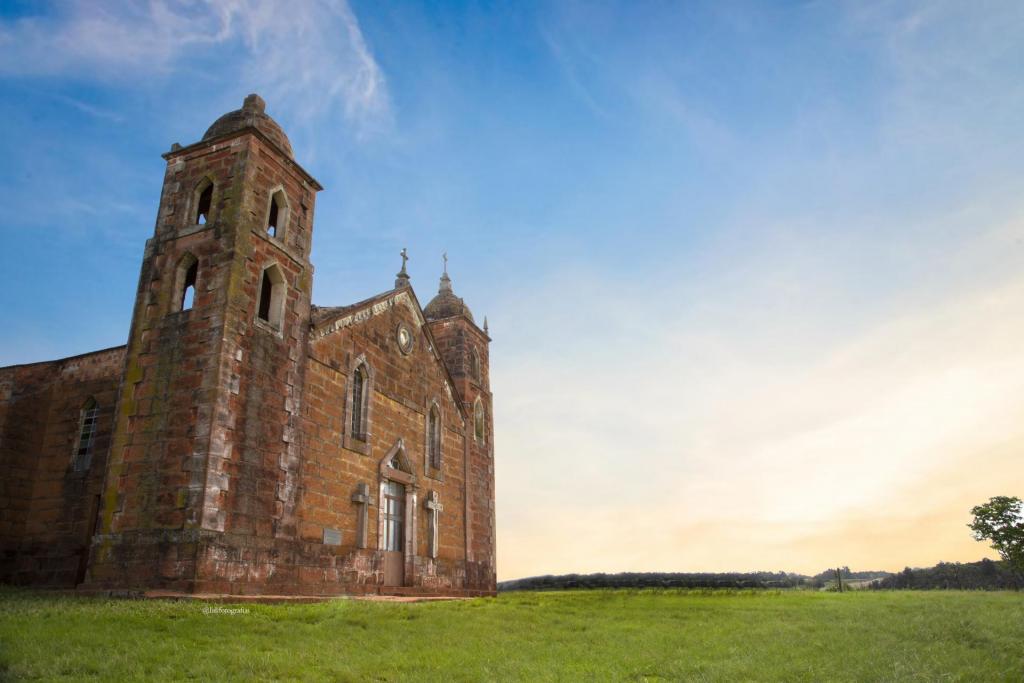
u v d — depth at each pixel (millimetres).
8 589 21750
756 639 15523
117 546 18953
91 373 27172
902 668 11344
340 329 25922
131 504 19312
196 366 20078
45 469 26516
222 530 18797
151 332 21281
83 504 25266
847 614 20891
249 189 22312
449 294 41375
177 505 18656
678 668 11727
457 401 35812
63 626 12125
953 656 12625
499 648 13516
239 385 20344
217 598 17125
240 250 21406
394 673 10844
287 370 22594
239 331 20766
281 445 21672
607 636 15992
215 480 18859
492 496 38500
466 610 19328
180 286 21922
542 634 15969
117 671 9617
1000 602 24125
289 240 23906
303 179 25141
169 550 18234
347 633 14203
